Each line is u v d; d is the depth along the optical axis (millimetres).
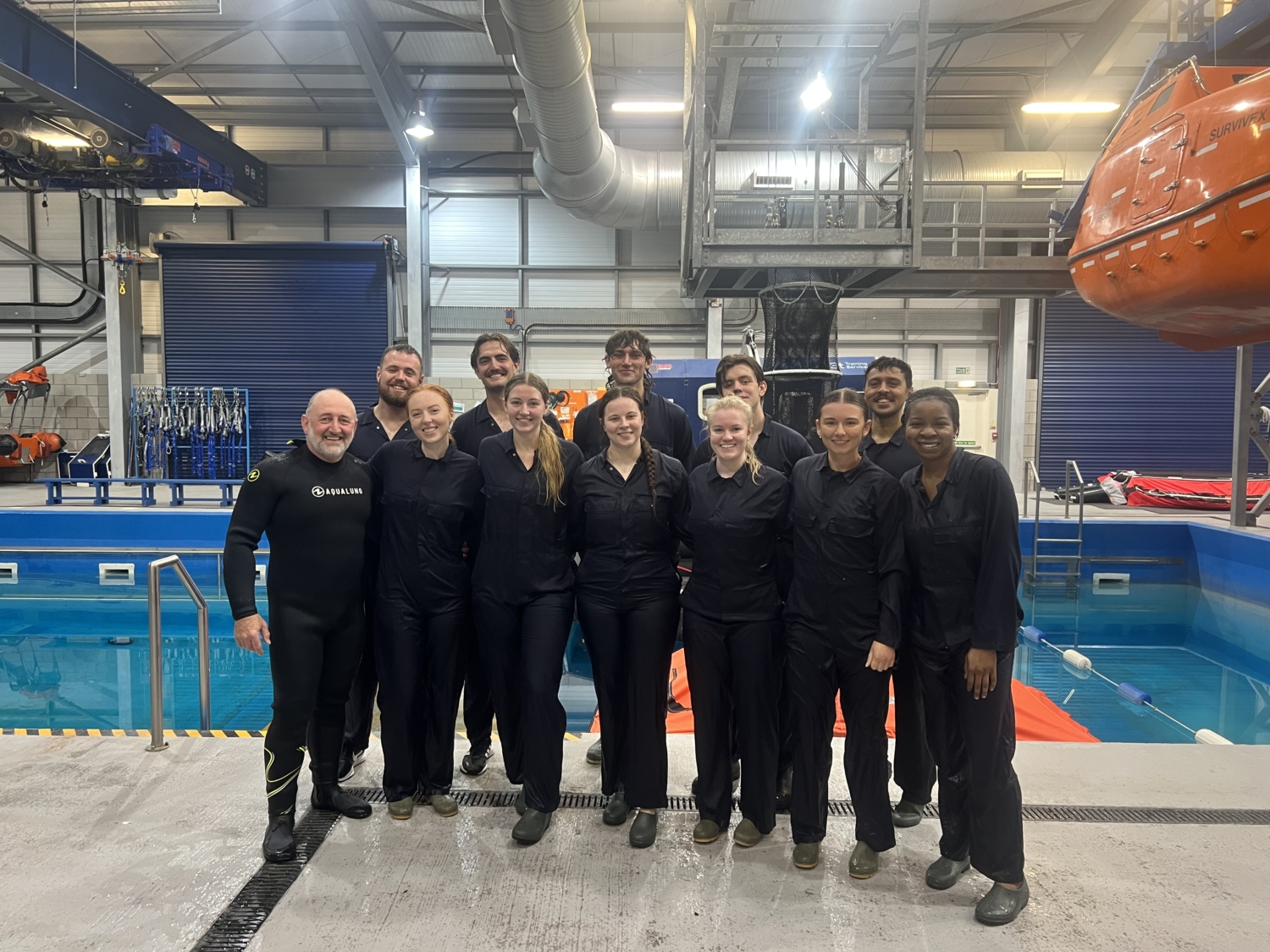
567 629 2311
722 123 7875
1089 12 8984
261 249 11711
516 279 12375
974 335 12344
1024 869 2078
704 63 5598
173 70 9195
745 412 2125
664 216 10164
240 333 11797
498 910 1908
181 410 10547
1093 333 12031
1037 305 12102
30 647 5703
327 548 2188
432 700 2379
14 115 8852
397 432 2826
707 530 2137
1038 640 6188
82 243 12352
